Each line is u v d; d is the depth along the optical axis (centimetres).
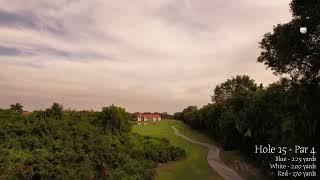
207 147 7738
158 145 5884
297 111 3322
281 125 3441
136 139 5897
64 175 3164
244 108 5225
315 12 3247
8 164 3109
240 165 5081
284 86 4153
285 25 3541
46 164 3247
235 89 12488
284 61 3712
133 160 4497
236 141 6325
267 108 4319
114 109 5906
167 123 17075
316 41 3434
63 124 4728
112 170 3872
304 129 3194
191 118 13475
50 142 3947
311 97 3297
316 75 3606
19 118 4544
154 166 4806
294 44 3516
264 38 4059
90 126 5162
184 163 5419
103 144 4581
